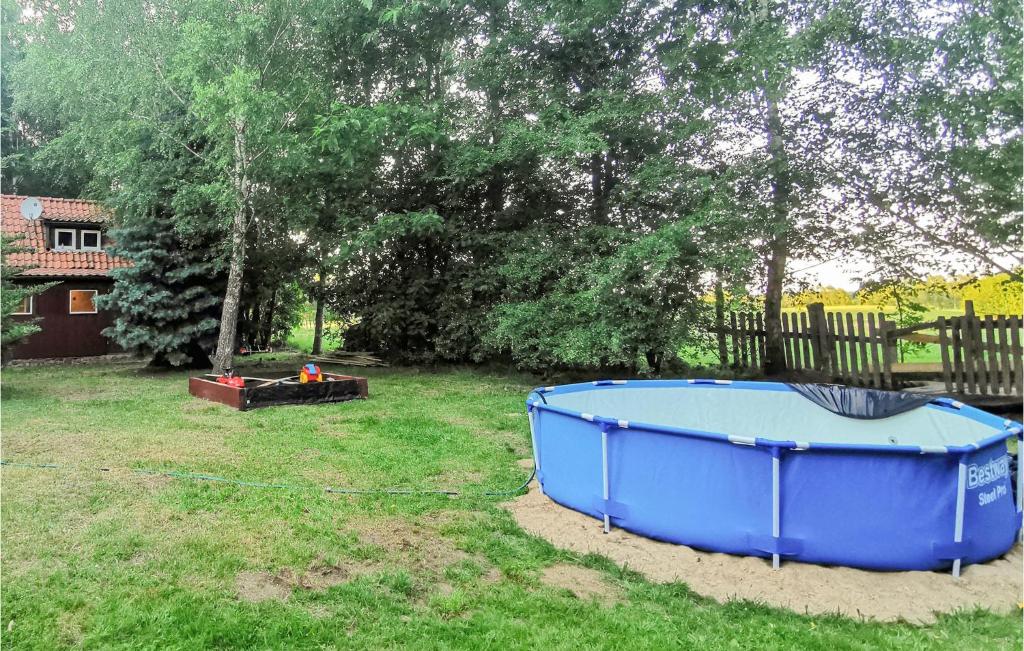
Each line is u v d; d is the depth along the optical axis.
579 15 9.99
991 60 6.59
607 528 3.91
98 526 3.70
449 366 13.02
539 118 9.97
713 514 3.54
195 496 4.34
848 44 8.00
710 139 9.74
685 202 9.27
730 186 8.62
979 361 7.24
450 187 11.66
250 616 2.71
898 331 8.02
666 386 5.50
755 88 8.51
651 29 10.50
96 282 15.84
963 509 3.24
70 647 2.46
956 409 4.29
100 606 2.76
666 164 9.27
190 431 6.56
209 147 11.55
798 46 7.78
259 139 9.70
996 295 9.01
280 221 12.33
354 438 6.38
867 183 8.46
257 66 9.97
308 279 13.48
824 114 8.62
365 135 9.66
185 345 12.73
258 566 3.23
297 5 10.06
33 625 2.59
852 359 8.61
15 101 16.22
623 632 2.67
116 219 12.91
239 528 3.74
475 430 6.91
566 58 10.80
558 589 3.11
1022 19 6.18
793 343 9.63
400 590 3.04
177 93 10.92
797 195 8.77
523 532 3.89
